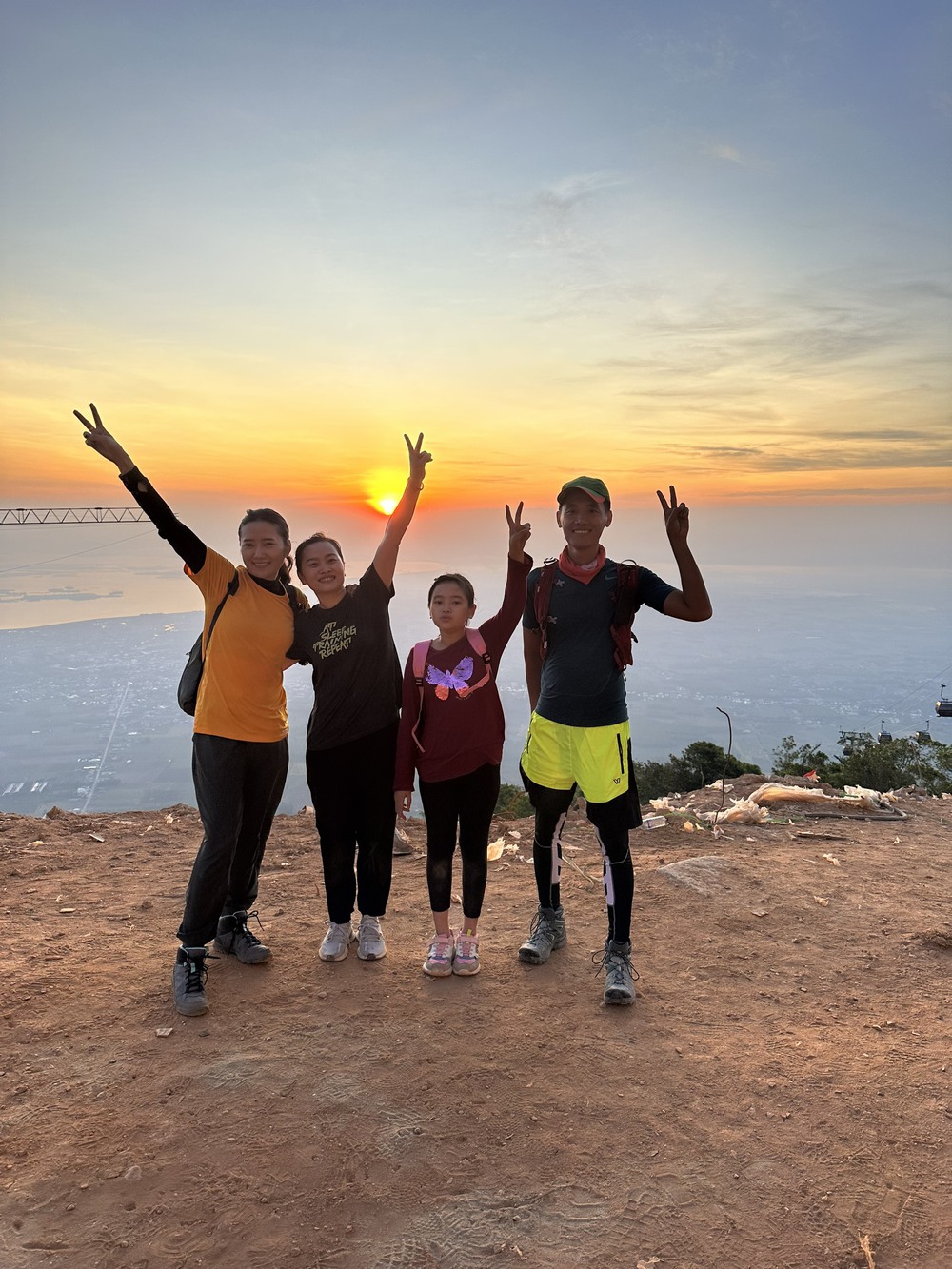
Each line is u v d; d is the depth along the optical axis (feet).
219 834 9.93
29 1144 7.16
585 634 10.43
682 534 9.66
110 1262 5.92
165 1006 9.72
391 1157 7.13
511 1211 6.51
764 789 21.18
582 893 14.17
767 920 12.94
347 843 10.92
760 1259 6.08
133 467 9.55
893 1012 10.02
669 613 9.97
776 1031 9.49
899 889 14.56
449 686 10.48
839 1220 6.48
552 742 10.66
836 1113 7.89
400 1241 6.19
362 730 10.53
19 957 11.10
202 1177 6.82
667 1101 8.03
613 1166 7.07
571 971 10.98
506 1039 9.14
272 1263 5.94
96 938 11.87
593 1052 8.91
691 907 13.39
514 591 10.64
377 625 10.50
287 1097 7.93
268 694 10.49
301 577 10.34
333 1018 9.52
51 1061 8.51
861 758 75.51
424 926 12.61
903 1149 7.38
